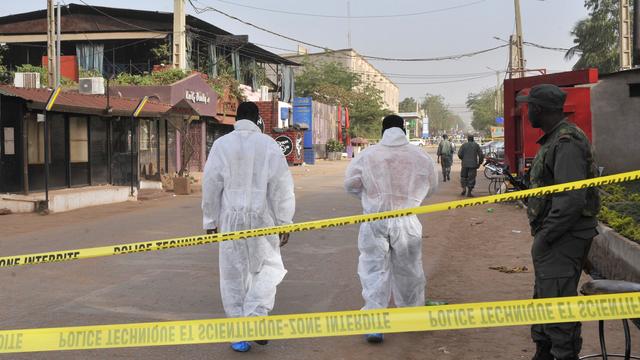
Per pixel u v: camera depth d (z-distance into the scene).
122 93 23.81
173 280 7.08
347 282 6.91
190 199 17.03
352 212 13.73
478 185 21.39
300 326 3.14
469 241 9.70
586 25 47.53
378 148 5.05
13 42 33.09
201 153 27.78
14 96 13.30
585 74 13.05
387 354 4.59
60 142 15.66
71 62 27.69
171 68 26.83
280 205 4.80
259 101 37.22
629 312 2.94
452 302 5.89
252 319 3.14
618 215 8.07
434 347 4.74
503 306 3.02
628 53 25.81
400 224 4.94
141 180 19.55
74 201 14.44
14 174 14.07
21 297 6.32
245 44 34.66
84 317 5.55
